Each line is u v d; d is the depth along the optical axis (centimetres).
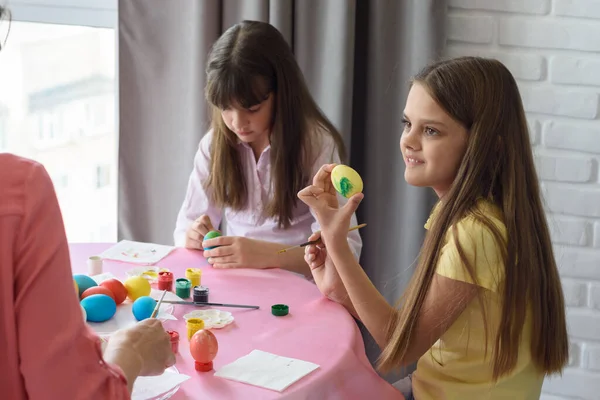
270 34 178
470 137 130
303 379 112
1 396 75
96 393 77
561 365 136
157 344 100
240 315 138
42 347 72
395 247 216
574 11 201
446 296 126
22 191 73
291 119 180
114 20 238
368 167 215
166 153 224
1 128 249
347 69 205
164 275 149
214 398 106
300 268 170
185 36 217
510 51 206
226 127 187
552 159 208
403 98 208
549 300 132
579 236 209
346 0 201
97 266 154
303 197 141
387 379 204
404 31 205
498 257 125
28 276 73
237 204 193
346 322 137
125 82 221
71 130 250
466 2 206
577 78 204
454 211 129
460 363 131
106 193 256
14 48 242
